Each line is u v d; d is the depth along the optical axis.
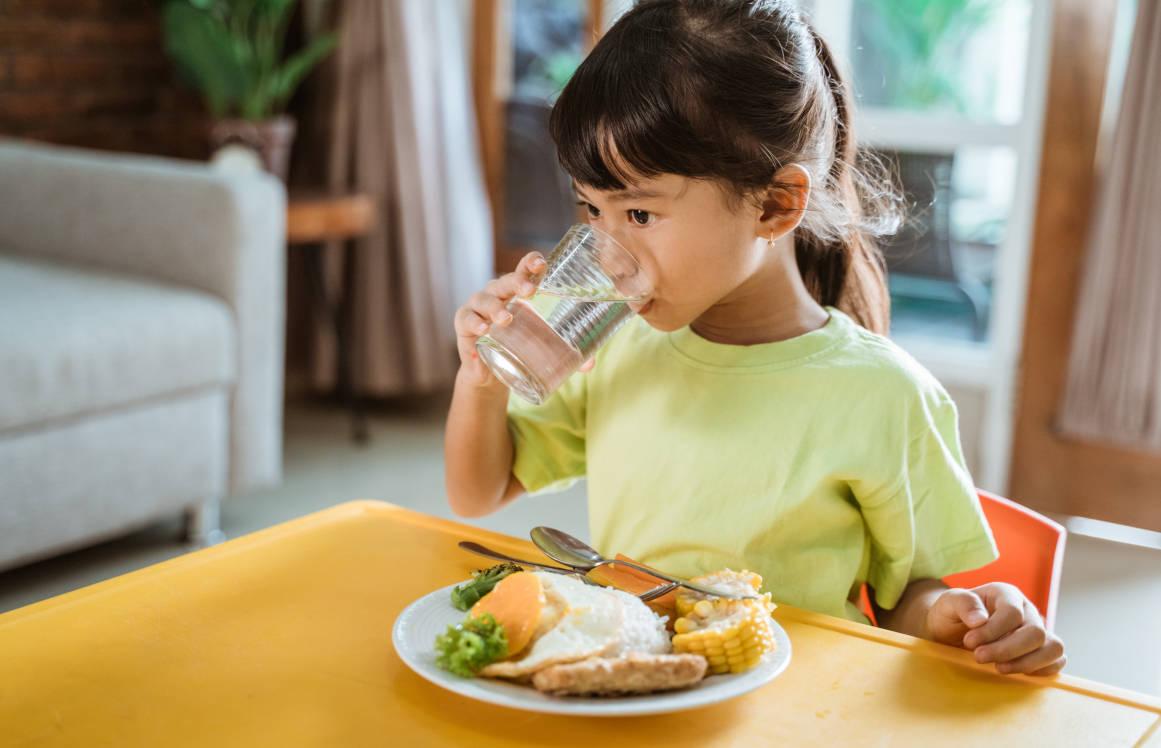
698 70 0.90
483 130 3.63
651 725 0.73
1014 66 2.93
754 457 1.04
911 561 1.04
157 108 3.56
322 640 0.82
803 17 1.06
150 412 2.36
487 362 0.93
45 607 0.86
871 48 3.09
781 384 1.05
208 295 2.50
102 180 2.61
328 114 3.47
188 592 0.89
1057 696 0.78
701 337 1.10
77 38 3.32
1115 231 2.65
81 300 2.34
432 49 3.41
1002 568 1.16
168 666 0.78
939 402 1.07
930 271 3.17
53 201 2.68
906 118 3.05
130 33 3.45
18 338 2.11
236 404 2.55
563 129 0.94
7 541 2.14
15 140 3.21
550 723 0.72
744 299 1.07
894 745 0.72
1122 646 2.25
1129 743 0.73
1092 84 2.71
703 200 0.91
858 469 1.01
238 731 0.71
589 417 1.15
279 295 2.59
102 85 3.40
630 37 0.93
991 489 3.01
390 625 0.85
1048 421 2.88
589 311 0.89
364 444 3.26
